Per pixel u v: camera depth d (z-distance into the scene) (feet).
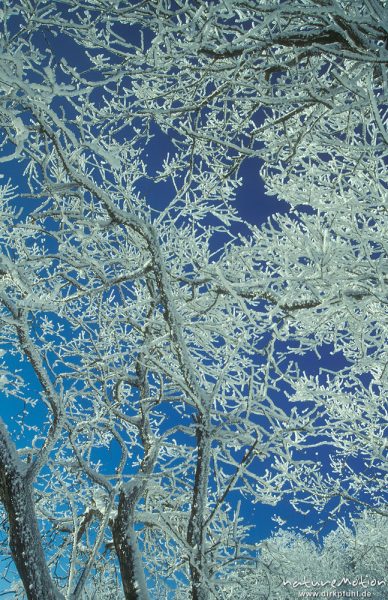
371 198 17.33
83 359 20.61
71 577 15.23
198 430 17.12
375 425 26.55
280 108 19.42
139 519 17.46
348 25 12.88
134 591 15.56
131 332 24.76
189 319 22.08
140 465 18.08
